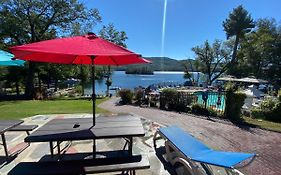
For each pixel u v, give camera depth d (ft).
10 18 65.87
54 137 11.35
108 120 14.69
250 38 135.74
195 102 35.73
